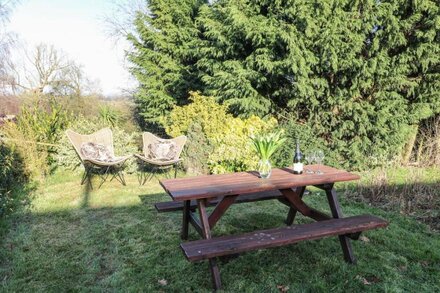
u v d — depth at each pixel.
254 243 2.04
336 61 4.92
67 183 5.00
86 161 4.84
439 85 5.05
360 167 5.54
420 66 5.19
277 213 3.58
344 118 5.69
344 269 2.34
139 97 8.62
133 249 2.71
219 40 5.96
